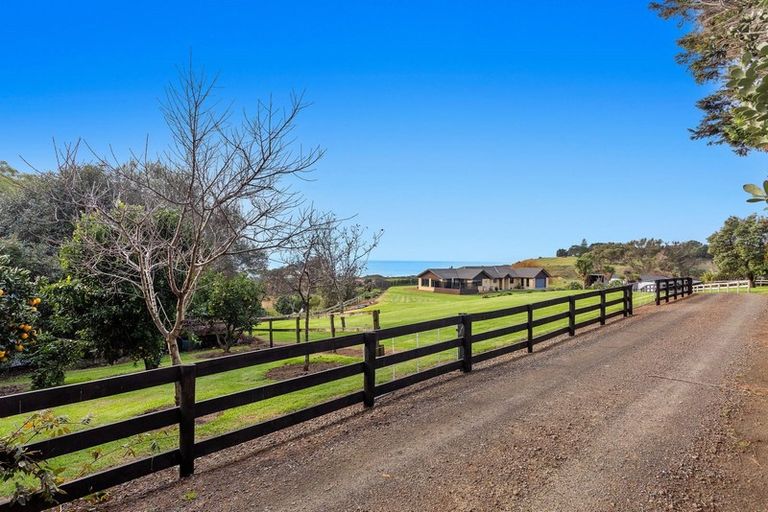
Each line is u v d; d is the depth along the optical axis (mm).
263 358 4523
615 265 75875
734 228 38375
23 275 8719
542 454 4090
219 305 14336
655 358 8078
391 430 4770
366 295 39625
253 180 5875
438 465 3898
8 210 16969
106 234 7605
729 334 10648
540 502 3285
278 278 15383
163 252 6887
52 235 15156
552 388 6219
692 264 73562
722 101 9766
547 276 71062
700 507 3232
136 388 3564
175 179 5844
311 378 4930
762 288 30688
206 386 8023
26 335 8148
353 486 3555
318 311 25484
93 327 9008
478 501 3303
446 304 28297
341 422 5078
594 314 16156
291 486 3580
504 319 16375
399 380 6102
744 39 2873
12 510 2910
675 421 4914
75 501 3391
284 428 4801
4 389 10281
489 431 4660
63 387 3211
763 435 4520
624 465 3873
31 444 3037
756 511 3184
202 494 3484
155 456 3639
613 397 5773
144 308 9031
